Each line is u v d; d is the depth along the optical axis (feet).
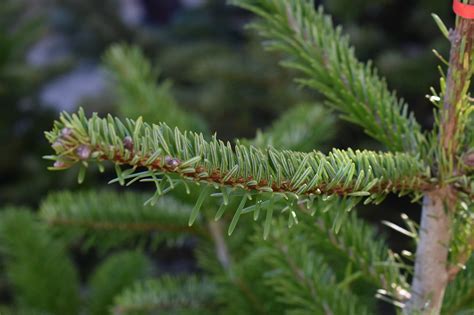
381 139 2.39
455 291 2.47
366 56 8.63
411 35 9.02
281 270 2.58
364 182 2.01
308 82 2.46
